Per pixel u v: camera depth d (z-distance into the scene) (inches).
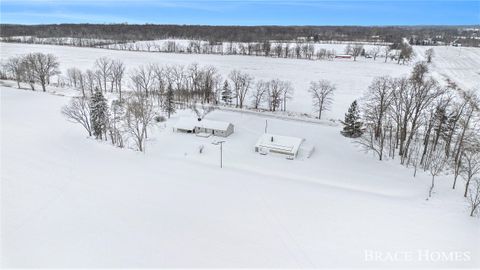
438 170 1840.6
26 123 2433.6
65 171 1670.8
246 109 3284.9
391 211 1397.6
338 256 1083.3
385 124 2341.3
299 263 1045.8
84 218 1257.4
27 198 1389.0
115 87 4033.0
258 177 1737.2
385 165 2015.3
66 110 2551.7
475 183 1726.1
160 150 2177.7
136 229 1198.3
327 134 2532.0
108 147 2097.7
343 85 4188.0
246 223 1267.2
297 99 3624.5
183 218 1283.2
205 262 1035.9
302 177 1846.7
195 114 2942.9
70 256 1043.3
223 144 2309.3
